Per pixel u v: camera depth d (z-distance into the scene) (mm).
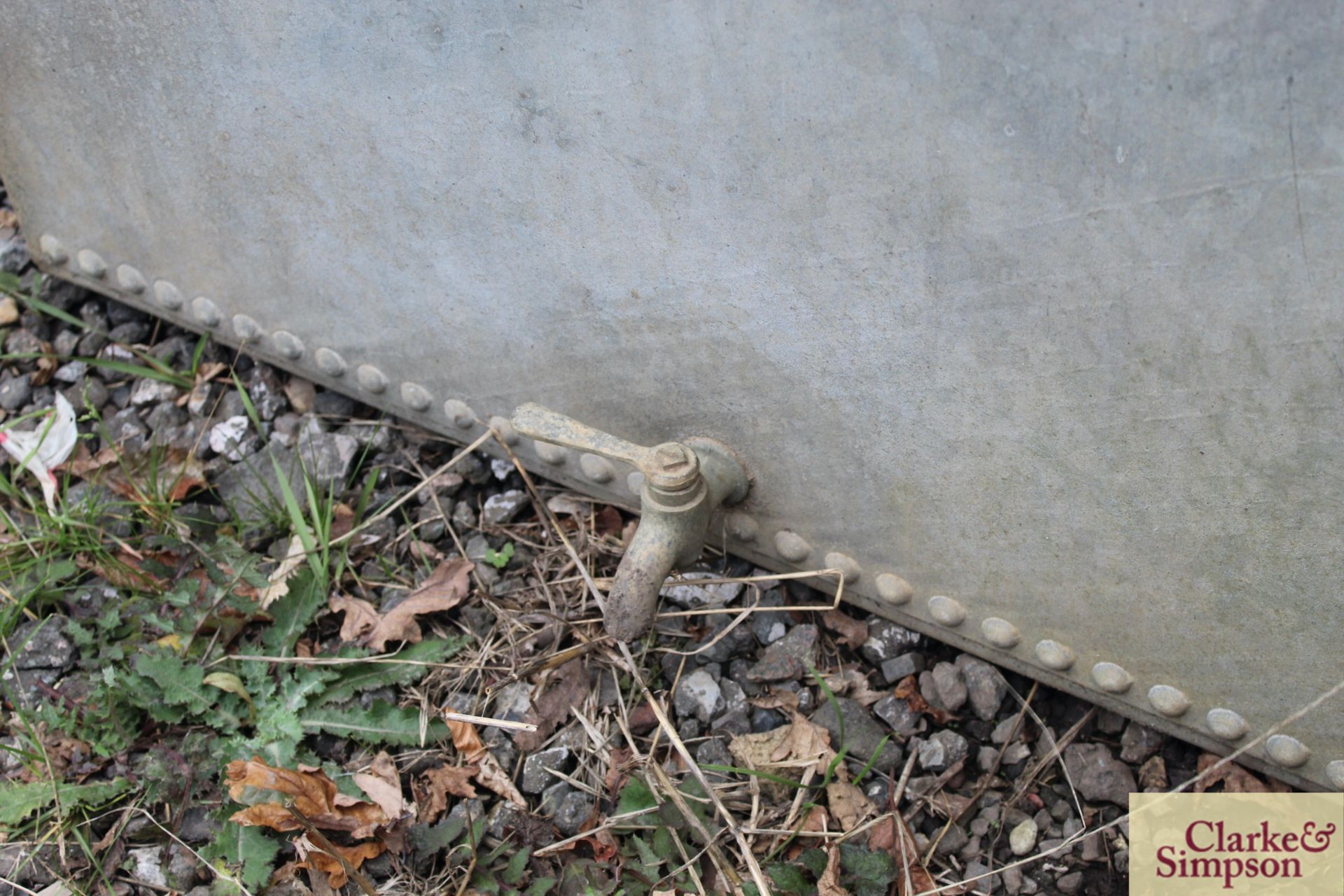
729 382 898
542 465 1017
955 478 860
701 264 861
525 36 831
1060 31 719
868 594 943
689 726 933
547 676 948
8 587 994
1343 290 722
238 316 1064
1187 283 748
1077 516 837
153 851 892
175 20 924
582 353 938
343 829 884
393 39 867
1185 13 697
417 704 945
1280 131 703
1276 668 833
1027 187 757
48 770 911
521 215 898
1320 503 772
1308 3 678
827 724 932
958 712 938
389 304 987
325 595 977
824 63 769
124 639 963
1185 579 828
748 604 976
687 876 872
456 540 1010
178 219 1030
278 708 929
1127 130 727
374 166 925
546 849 883
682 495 870
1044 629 892
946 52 742
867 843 893
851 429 875
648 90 816
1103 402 795
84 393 1085
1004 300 791
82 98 997
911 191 783
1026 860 885
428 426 1047
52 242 1109
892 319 824
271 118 938
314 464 1047
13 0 965
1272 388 754
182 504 1043
